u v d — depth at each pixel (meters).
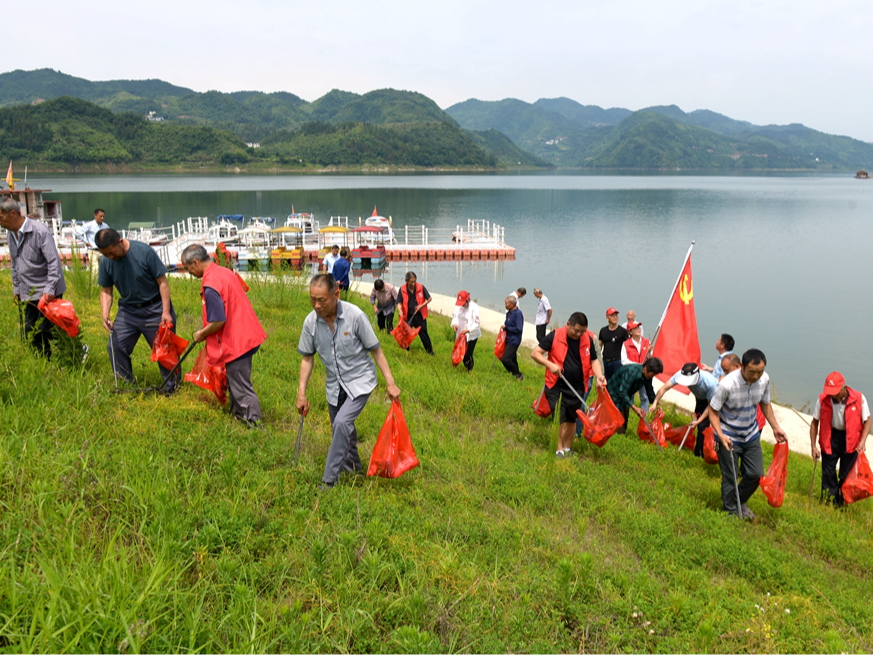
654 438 8.32
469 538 4.71
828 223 71.00
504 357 11.42
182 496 4.49
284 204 88.19
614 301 29.94
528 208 89.31
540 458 6.97
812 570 5.22
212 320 5.89
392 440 5.30
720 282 35.47
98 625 2.87
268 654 3.12
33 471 4.27
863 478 7.18
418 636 3.34
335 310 5.17
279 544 4.14
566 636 3.72
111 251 6.04
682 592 4.28
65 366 6.32
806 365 20.50
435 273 38.22
